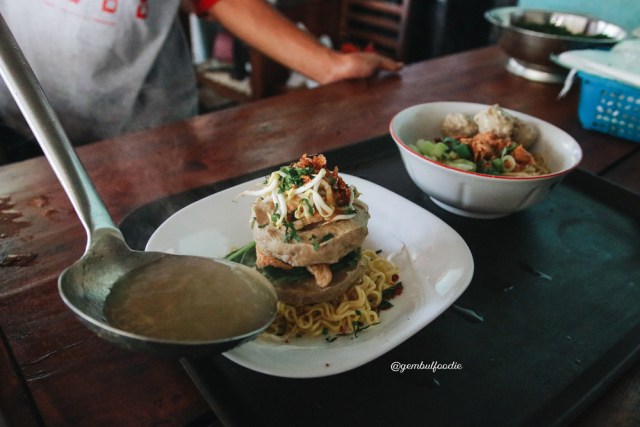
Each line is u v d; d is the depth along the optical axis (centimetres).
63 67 67
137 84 71
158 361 32
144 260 33
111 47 67
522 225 46
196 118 61
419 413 29
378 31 139
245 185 42
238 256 38
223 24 75
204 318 29
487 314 37
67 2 64
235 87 125
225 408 28
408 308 36
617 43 67
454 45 132
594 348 34
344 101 67
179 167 51
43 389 29
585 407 30
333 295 36
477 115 50
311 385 31
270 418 29
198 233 39
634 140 61
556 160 48
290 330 36
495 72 80
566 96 73
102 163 51
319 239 35
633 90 57
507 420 29
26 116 31
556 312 37
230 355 29
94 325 26
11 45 32
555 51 71
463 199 44
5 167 49
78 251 39
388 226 42
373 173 52
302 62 74
